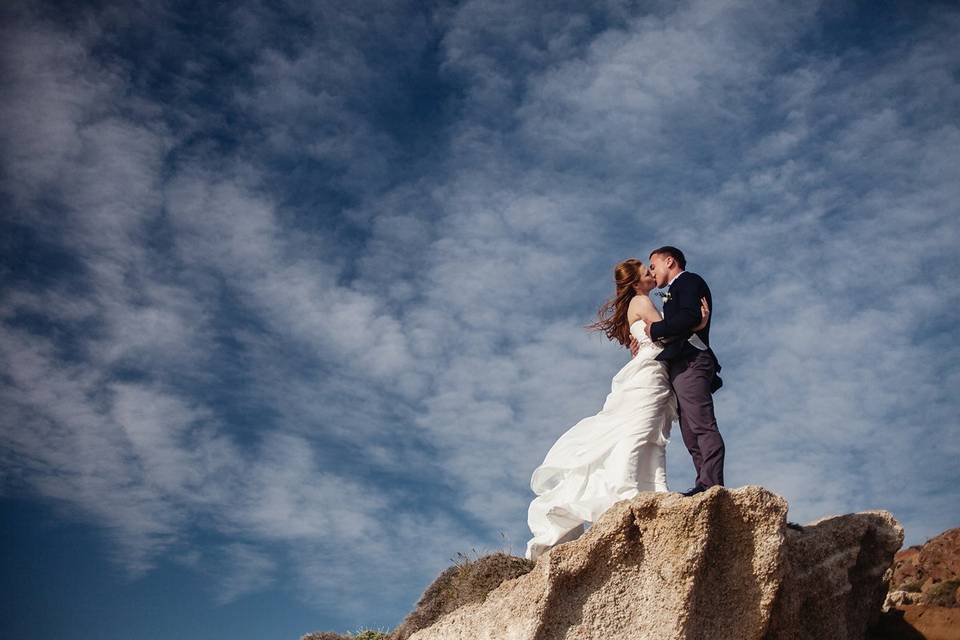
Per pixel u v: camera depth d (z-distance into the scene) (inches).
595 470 438.6
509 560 465.4
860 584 400.5
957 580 489.7
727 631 350.9
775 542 349.7
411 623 457.4
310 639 542.3
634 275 461.4
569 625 354.0
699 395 415.5
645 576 355.3
